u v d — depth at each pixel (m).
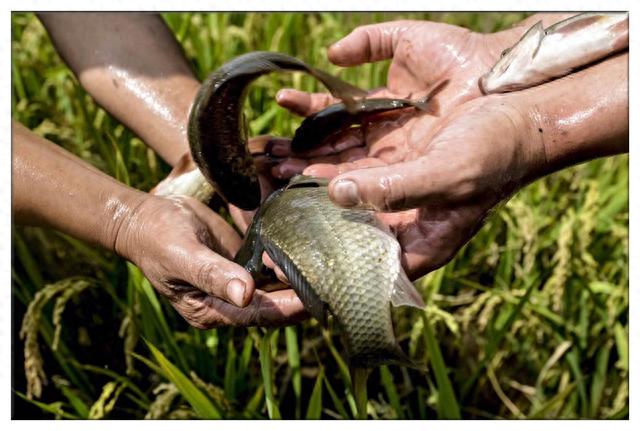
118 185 0.58
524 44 0.58
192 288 0.54
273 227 0.52
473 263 0.78
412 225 0.53
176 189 0.62
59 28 0.72
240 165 0.58
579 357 0.74
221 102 0.54
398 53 0.67
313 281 0.48
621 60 0.55
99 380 0.75
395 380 0.75
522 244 0.76
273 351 0.68
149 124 0.69
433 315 0.68
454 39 0.64
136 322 0.69
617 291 0.73
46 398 0.74
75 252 0.79
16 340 0.75
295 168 0.63
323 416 0.74
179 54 0.72
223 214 0.74
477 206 0.51
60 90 0.88
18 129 0.59
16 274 0.73
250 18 0.98
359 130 0.64
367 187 0.46
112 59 0.70
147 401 0.68
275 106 0.80
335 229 0.48
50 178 0.57
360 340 0.46
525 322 0.73
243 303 0.49
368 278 0.46
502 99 0.54
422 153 0.56
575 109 0.52
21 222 0.59
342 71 0.90
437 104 0.62
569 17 0.58
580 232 0.73
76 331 0.76
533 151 0.52
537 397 0.74
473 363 0.75
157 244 0.53
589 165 0.82
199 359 0.71
